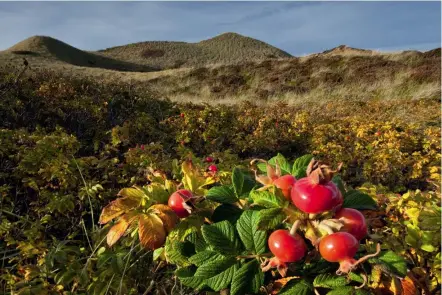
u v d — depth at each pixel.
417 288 1.56
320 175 1.04
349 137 6.55
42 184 3.53
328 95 16.69
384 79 17.17
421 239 1.67
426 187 5.18
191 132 6.62
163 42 54.47
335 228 1.03
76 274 2.03
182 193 1.37
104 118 7.10
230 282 1.20
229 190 1.43
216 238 1.23
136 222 1.43
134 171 3.96
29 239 2.58
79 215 3.26
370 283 1.25
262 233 1.20
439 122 9.26
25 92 7.34
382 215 1.95
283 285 1.22
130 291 1.91
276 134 6.80
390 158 5.29
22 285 2.12
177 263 1.35
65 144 3.65
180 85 19.89
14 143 4.10
